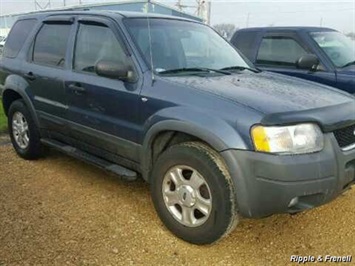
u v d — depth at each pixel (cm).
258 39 686
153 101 349
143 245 333
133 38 392
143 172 374
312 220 377
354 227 364
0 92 565
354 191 436
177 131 338
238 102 312
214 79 371
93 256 316
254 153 293
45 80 468
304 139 296
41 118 488
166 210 350
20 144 535
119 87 379
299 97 337
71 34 454
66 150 457
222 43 476
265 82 380
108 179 470
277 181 289
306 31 636
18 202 405
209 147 320
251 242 341
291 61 634
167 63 388
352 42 669
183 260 314
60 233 347
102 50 413
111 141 396
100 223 366
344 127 321
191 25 464
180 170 337
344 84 563
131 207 399
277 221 375
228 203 307
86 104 416
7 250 319
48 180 464
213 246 334
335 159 305
